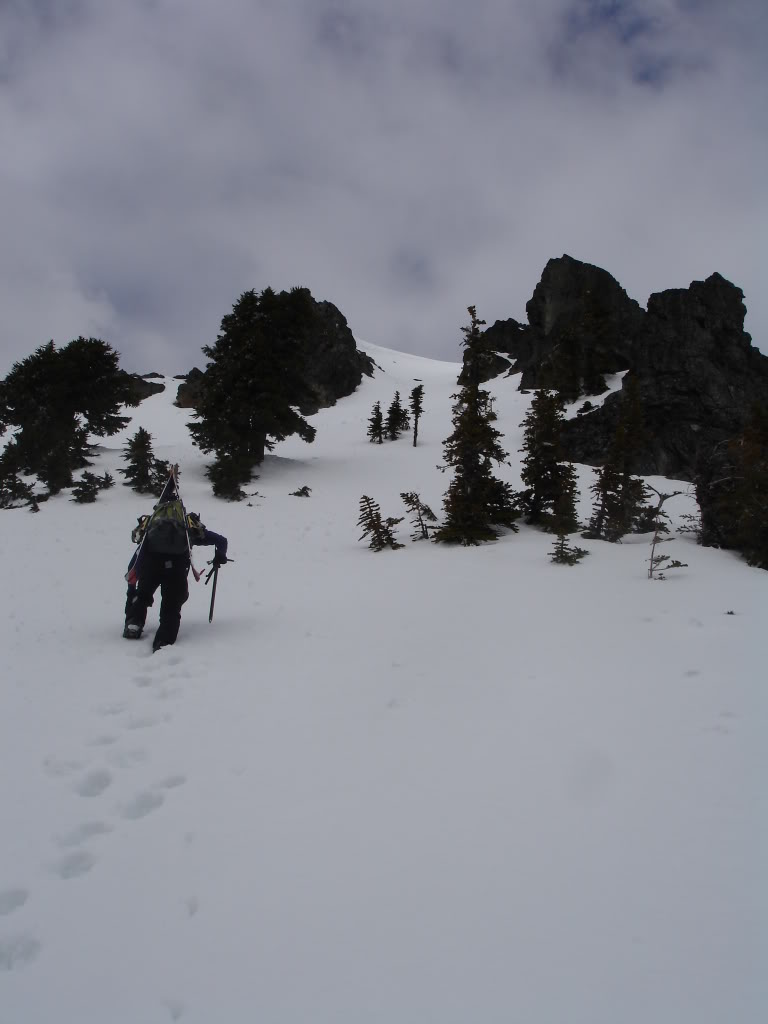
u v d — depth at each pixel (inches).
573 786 115.0
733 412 1226.0
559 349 1651.1
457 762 129.6
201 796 123.6
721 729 133.0
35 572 416.8
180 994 74.3
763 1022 62.1
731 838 94.1
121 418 1210.0
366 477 1007.6
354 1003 70.1
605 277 1963.6
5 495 790.5
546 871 90.9
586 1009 65.9
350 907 87.1
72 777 133.3
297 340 1115.3
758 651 188.4
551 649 204.8
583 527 547.5
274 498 839.7
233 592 347.9
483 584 333.7
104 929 87.2
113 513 727.1
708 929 75.9
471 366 587.8
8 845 108.9
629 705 151.6
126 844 108.3
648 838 96.6
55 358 1118.4
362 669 199.0
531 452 610.5
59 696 183.3
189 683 193.8
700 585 303.9
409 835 104.2
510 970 72.6
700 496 477.4
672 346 1286.9
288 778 128.7
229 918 87.4
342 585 361.1
